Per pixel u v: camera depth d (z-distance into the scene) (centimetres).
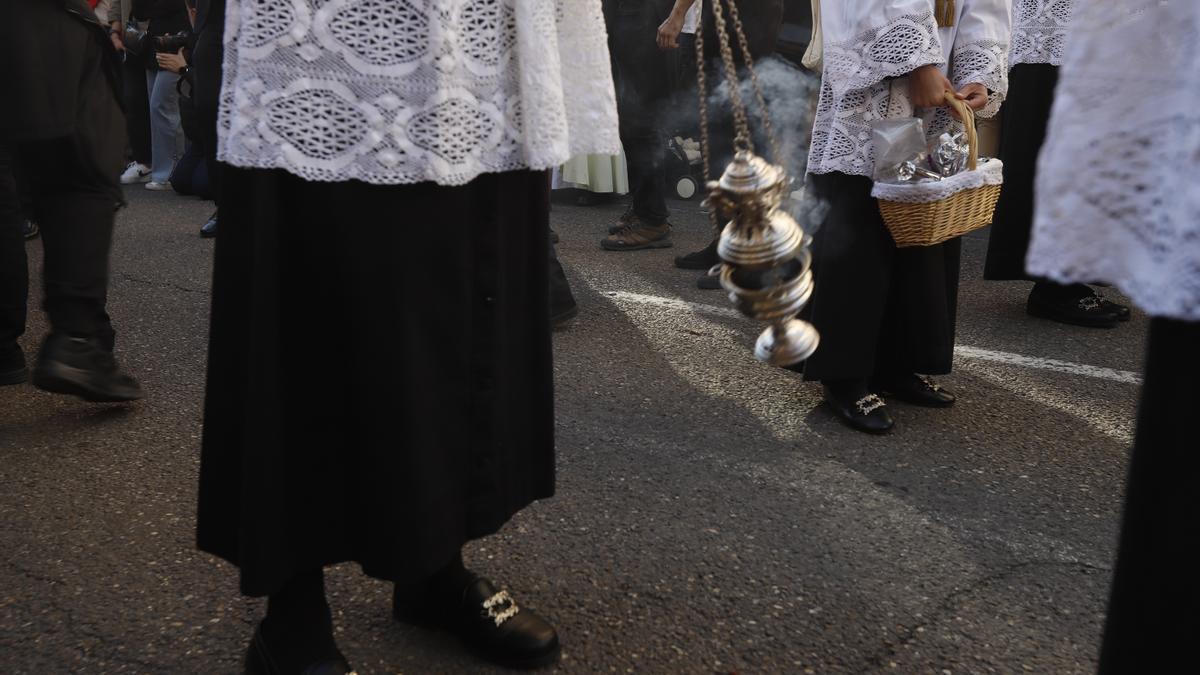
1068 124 97
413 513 151
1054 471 261
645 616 192
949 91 256
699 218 642
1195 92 85
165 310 418
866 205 272
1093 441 281
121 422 290
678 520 230
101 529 225
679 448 272
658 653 181
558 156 151
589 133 165
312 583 162
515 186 160
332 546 156
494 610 177
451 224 148
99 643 182
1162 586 93
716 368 342
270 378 143
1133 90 92
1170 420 91
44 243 279
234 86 138
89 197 279
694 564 211
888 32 252
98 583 203
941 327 286
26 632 185
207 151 313
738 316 410
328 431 151
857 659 179
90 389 279
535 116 149
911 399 307
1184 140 86
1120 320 402
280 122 135
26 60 254
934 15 259
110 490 245
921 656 181
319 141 136
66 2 259
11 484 248
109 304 428
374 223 142
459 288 151
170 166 788
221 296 147
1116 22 93
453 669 175
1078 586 204
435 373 152
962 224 260
